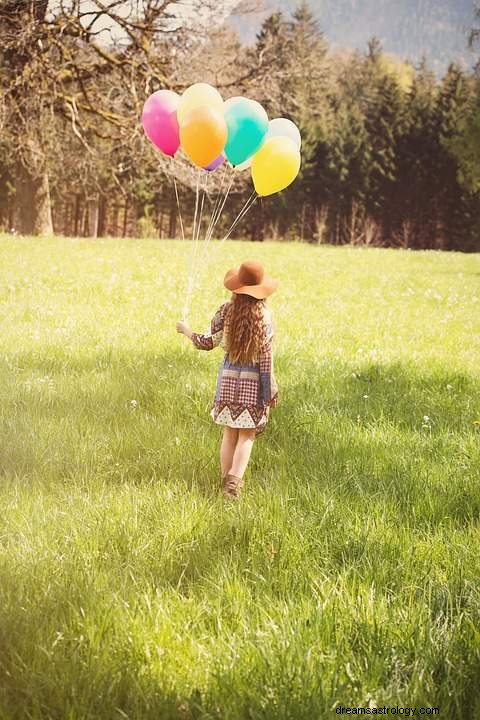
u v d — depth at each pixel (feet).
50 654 10.48
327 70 137.08
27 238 109.19
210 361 32.19
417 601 12.46
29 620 11.28
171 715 9.70
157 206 267.18
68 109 112.27
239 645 10.96
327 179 264.31
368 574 13.12
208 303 50.90
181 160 110.22
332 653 10.84
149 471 18.95
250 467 19.76
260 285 18.04
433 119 269.03
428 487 18.02
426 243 277.23
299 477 18.60
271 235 273.54
